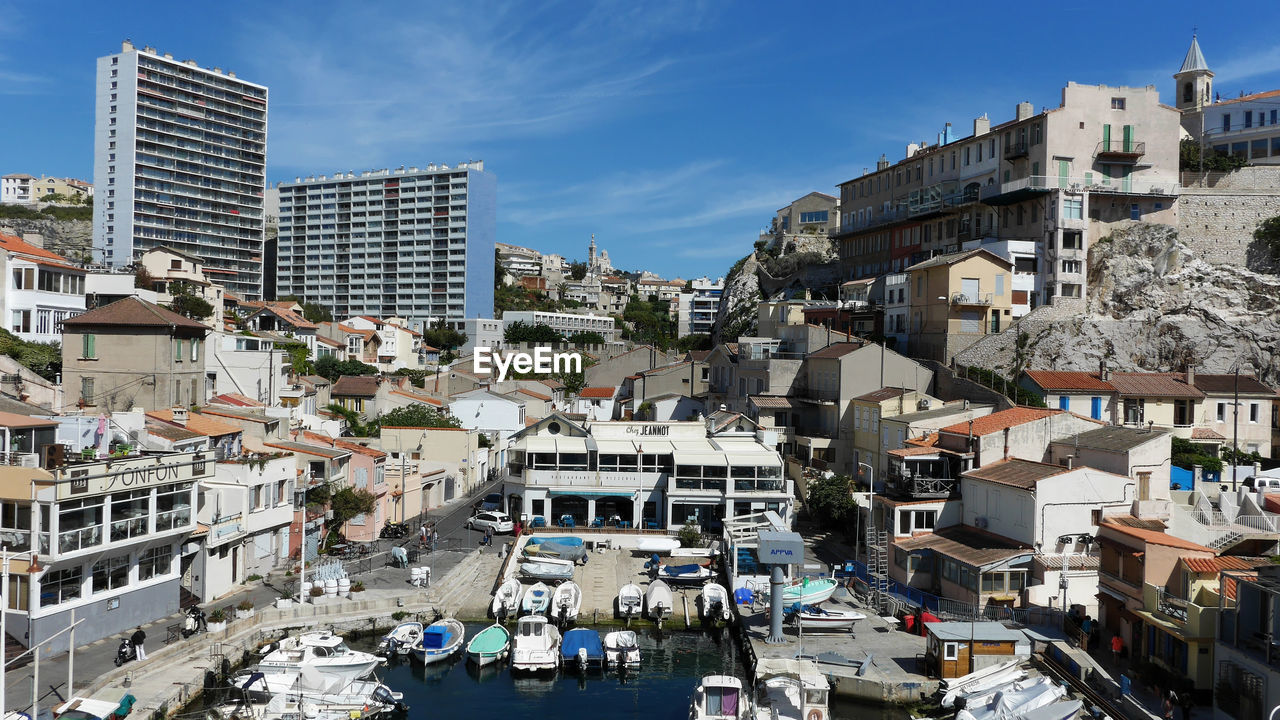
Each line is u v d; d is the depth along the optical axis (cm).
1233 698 3828
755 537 6450
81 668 4312
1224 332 9562
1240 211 10294
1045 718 4006
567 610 5759
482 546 7244
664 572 6450
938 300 9656
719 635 5775
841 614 5522
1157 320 9600
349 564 6575
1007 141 10488
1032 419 6562
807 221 17888
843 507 7225
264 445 6794
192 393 7444
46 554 4438
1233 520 5750
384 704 4431
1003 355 9338
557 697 4791
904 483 6506
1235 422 7662
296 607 5431
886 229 12769
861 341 9206
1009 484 5841
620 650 5188
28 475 4431
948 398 8638
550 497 7856
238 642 4925
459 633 5369
